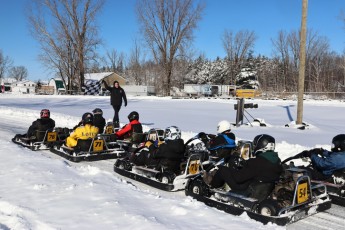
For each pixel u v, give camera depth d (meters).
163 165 6.93
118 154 9.24
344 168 6.11
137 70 80.06
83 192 5.70
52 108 25.28
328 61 66.75
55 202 5.23
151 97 44.38
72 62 53.75
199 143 7.59
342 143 6.15
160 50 56.47
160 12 54.38
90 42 53.09
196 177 6.21
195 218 4.75
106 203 5.18
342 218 5.36
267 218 4.89
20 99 39.09
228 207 5.40
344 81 58.16
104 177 6.78
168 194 6.43
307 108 26.94
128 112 22.50
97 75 66.12
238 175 5.40
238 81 86.94
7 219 4.61
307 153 6.62
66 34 52.22
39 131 10.09
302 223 5.16
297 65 69.56
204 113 22.14
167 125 15.38
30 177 6.49
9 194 5.57
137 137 9.26
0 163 7.57
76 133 8.99
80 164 8.52
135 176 7.28
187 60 66.75
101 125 10.62
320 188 5.85
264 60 90.25
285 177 5.36
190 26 54.88
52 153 9.70
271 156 5.20
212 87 59.38
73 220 4.59
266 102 34.34
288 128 14.69
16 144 10.12
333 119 19.38
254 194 5.28
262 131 13.66
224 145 7.03
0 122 16.17
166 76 56.72
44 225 4.44
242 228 4.46
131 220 4.57
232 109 25.92
